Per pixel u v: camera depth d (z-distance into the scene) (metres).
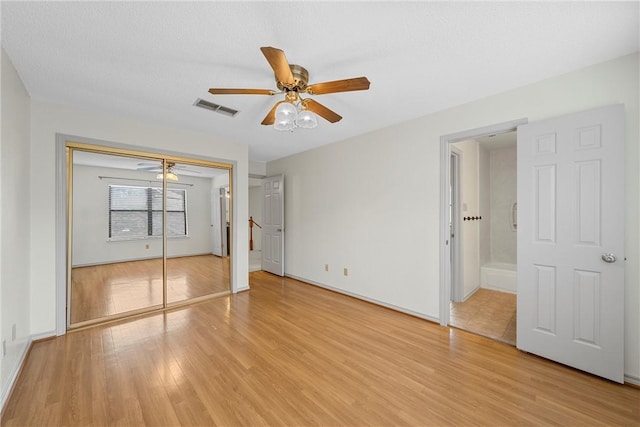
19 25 1.52
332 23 1.53
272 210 5.30
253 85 2.28
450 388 1.81
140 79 2.17
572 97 2.06
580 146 1.97
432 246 2.93
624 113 1.82
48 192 2.56
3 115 1.75
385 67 2.01
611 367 1.85
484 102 2.52
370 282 3.58
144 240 3.64
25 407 1.62
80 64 1.95
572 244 2.01
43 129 2.55
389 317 3.07
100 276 3.28
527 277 2.24
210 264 4.30
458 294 3.58
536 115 2.23
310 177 4.56
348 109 2.80
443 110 2.82
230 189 4.04
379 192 3.46
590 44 1.73
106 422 1.51
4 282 1.75
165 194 3.46
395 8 1.41
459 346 2.39
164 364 2.09
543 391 1.77
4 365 1.72
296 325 2.84
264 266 5.53
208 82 2.23
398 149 3.24
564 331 2.05
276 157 5.18
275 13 1.45
